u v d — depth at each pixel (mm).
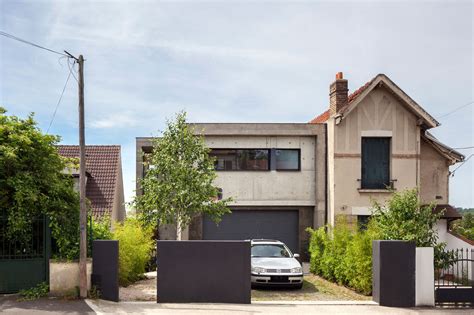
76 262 12016
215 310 11156
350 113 20312
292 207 21438
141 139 20750
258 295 13594
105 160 24000
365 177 20406
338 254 15445
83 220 11883
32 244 12227
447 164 20984
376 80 19828
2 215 12031
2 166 11930
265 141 21297
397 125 20422
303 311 11195
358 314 11008
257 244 16578
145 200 18125
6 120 12688
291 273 14469
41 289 11969
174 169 17906
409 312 11336
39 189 12289
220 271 12094
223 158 21250
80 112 12133
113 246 11992
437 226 19234
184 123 18719
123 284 14883
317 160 21078
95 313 10492
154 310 11023
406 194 13570
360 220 20234
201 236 20953
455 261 12602
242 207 21266
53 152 13016
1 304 11094
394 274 12000
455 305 11969
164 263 12062
